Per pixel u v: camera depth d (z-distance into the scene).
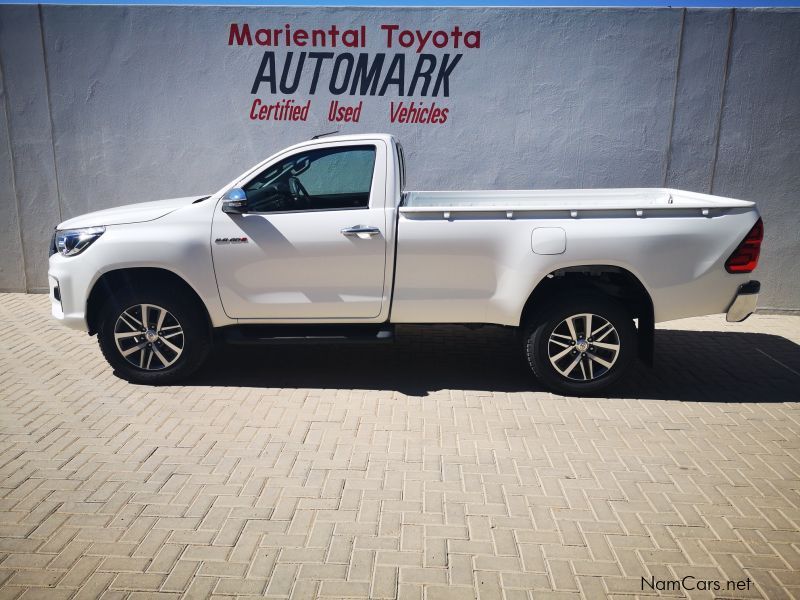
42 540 3.06
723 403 4.75
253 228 4.69
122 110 7.36
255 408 4.61
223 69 7.19
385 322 4.88
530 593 2.74
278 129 7.30
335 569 2.88
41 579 2.80
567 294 4.66
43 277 7.89
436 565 2.91
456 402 4.73
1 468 3.73
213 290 4.76
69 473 3.68
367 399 4.79
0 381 5.09
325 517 3.27
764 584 2.80
